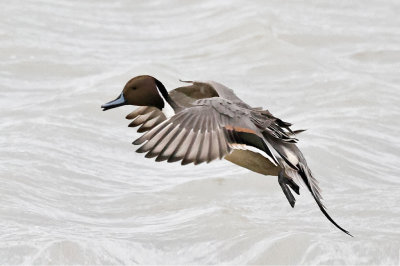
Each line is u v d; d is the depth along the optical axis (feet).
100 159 43.45
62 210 37.04
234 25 66.59
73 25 67.31
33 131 45.47
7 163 40.83
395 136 48.55
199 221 35.91
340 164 43.47
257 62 60.70
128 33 67.15
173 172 42.52
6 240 33.14
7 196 37.32
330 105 53.06
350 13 73.10
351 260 33.32
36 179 39.63
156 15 72.08
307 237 34.27
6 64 57.57
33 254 32.14
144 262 32.73
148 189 40.01
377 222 36.76
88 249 32.68
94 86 52.80
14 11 67.92
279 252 33.50
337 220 36.86
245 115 28.07
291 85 56.80
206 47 63.82
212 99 28.09
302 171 29.78
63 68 57.67
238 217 36.22
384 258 33.58
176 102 32.50
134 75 55.26
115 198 38.81
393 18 72.64
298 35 66.33
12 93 52.90
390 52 64.23
